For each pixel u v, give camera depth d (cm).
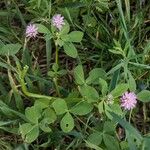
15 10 25
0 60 24
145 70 23
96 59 25
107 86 21
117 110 20
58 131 21
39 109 21
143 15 25
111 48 24
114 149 20
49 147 22
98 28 25
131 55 23
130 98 20
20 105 22
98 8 24
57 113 20
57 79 23
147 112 23
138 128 23
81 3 24
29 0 25
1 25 25
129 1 26
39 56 25
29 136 20
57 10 25
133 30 25
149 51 23
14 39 25
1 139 22
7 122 21
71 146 22
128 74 22
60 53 25
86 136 21
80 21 25
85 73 24
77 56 23
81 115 22
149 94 21
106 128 20
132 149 20
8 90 23
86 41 25
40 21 25
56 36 22
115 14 25
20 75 21
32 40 25
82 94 21
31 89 23
